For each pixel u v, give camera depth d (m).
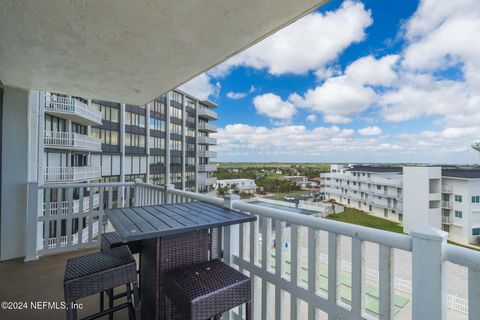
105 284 1.37
